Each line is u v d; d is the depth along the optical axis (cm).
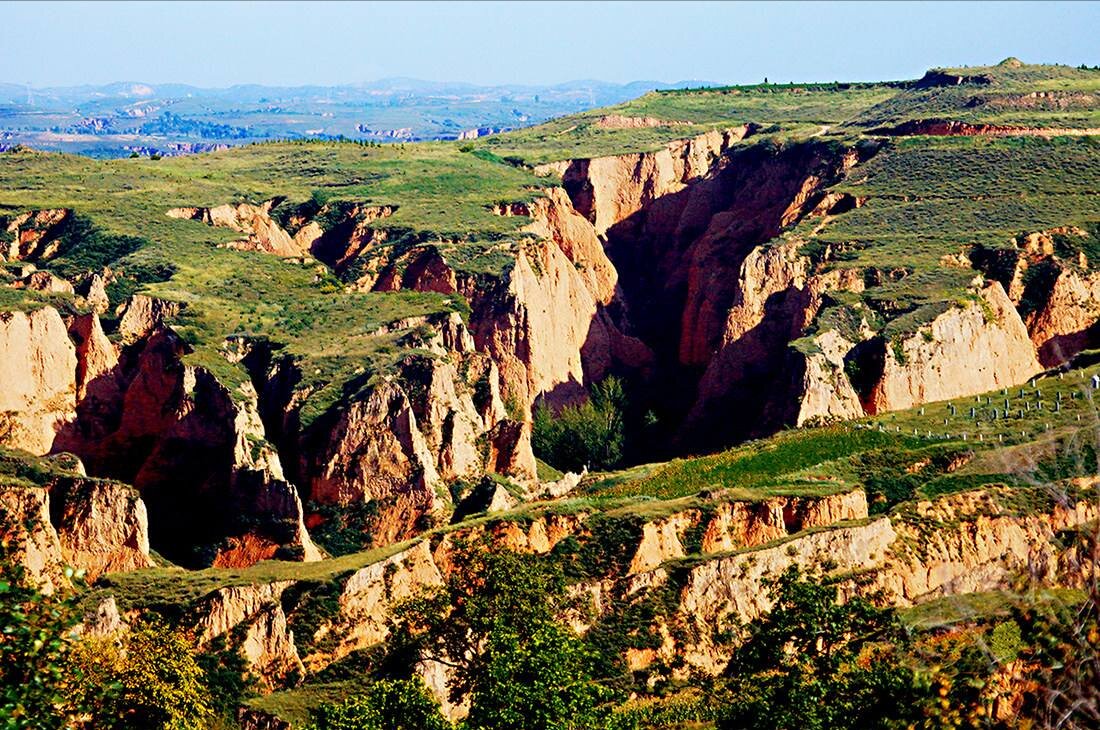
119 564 10069
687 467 11869
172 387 13625
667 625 8844
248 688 8444
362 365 13975
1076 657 3744
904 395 14412
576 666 7338
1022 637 3972
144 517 10325
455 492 13300
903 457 10812
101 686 5253
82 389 14150
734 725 7025
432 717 6969
